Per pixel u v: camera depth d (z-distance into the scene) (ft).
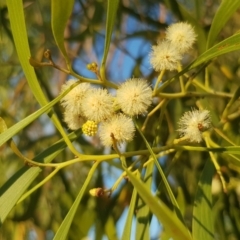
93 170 0.52
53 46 1.00
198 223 0.54
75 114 0.53
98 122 0.51
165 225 0.36
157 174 0.83
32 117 0.49
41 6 0.99
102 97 0.50
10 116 0.96
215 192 0.83
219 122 0.69
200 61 0.53
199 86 0.74
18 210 0.90
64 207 0.94
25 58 0.53
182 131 0.52
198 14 0.85
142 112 0.50
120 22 0.93
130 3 0.97
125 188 0.89
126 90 0.49
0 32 0.85
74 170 0.97
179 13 0.75
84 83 0.52
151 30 0.89
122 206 0.88
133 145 0.83
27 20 1.00
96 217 0.86
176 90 0.86
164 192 0.82
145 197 0.36
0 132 0.51
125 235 0.50
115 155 0.53
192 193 0.88
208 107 0.73
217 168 0.59
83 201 0.89
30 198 0.88
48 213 0.95
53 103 0.50
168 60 0.54
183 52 0.56
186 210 0.87
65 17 0.46
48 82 1.01
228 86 0.88
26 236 0.94
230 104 0.68
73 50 1.07
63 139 0.56
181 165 0.90
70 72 0.50
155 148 0.53
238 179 0.83
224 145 0.66
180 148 0.53
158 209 0.36
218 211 0.84
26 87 1.02
